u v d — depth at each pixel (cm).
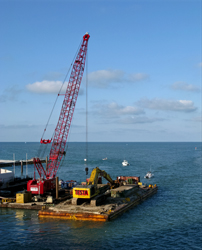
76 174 13650
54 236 5078
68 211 6244
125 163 17950
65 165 17962
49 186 8225
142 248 4609
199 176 13238
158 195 8925
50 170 9725
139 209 7094
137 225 5747
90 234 5175
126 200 7369
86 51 9812
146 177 12694
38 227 5566
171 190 9788
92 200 6681
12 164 16700
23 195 7281
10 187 9338
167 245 4744
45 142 9681
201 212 6838
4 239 4950
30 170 16488
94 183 7144
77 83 9756
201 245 4762
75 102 9756
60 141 9694
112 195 7638
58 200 7512
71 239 4938
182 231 5434
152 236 5141
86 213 6056
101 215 5962
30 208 7012
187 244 4803
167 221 6066
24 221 5969
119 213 6494
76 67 9769
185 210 7025
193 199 8300
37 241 4853
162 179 12344
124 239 4969
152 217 6359
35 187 7938
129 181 9538
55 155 9681
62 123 9712
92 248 4572
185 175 13588
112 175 13688
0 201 7569
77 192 6725
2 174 9325
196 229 5556
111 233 5244
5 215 6450
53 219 6100
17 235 5138
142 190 8888
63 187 9256
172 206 7438
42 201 7538
